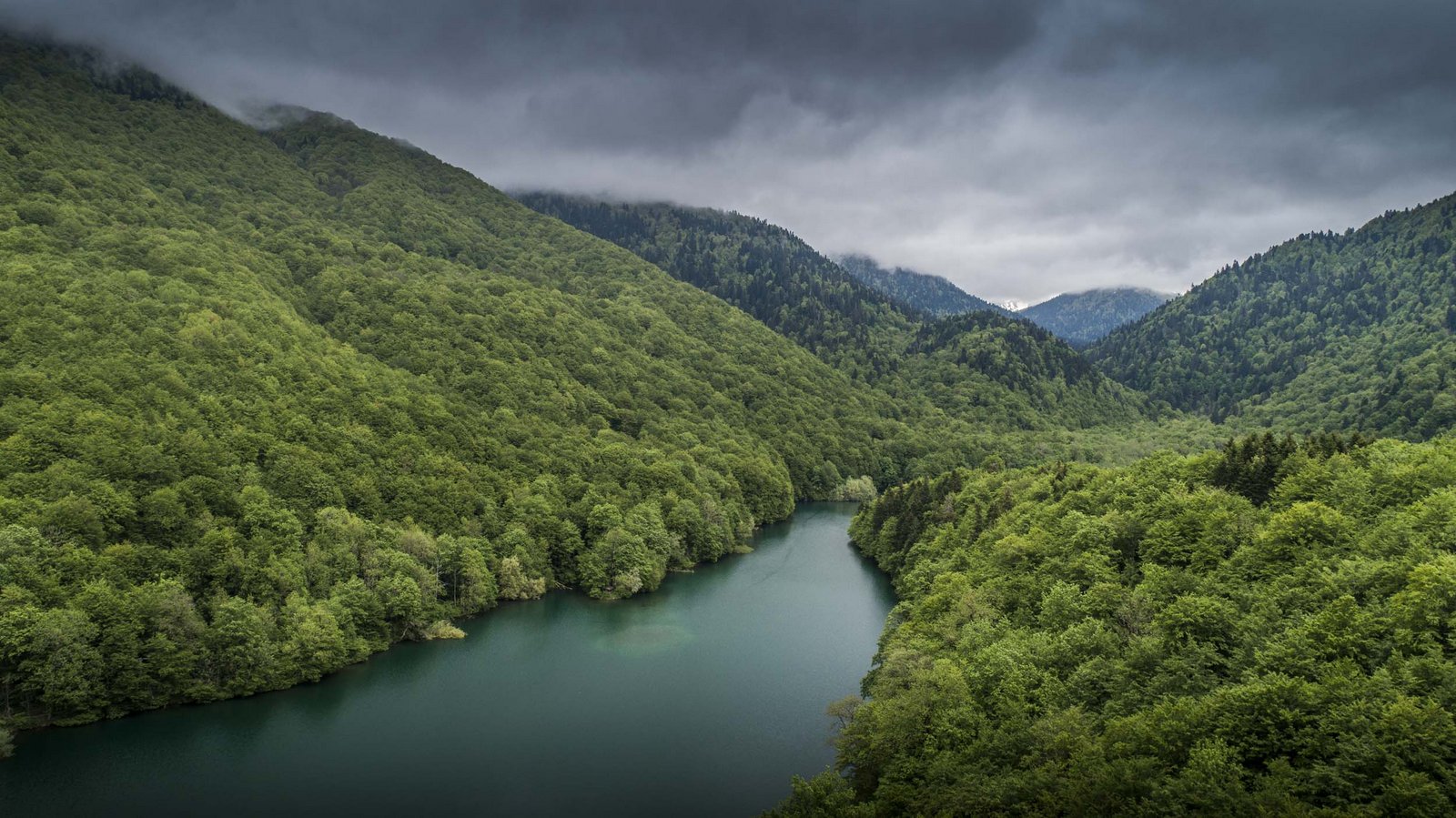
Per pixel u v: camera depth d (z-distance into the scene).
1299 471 100.62
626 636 121.69
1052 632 83.06
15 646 81.00
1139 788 50.91
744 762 84.50
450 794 77.19
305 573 108.38
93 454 105.19
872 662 101.69
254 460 122.88
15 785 75.94
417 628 117.50
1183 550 91.94
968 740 65.62
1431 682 53.34
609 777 80.81
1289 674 59.81
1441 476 86.38
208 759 82.50
